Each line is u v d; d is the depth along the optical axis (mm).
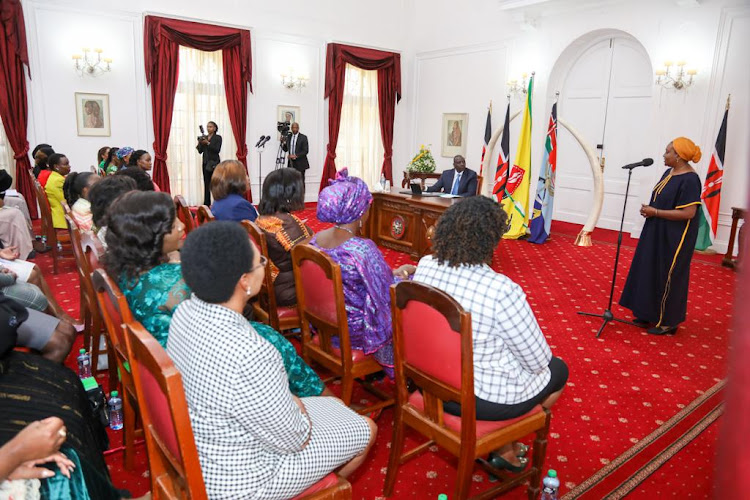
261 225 2941
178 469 1379
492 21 9469
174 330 1444
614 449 2555
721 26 6738
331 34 10086
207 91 8953
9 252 3205
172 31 8344
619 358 3584
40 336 2424
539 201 7215
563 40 8453
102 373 3072
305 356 2652
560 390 2156
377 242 6711
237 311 1436
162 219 1798
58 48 7688
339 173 2477
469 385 1754
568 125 7383
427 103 10906
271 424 1362
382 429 2650
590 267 5957
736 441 241
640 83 7891
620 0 7672
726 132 6758
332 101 10164
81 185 3996
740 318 242
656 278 3945
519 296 1787
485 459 2361
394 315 1976
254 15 9219
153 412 1481
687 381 3268
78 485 1550
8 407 1743
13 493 1388
